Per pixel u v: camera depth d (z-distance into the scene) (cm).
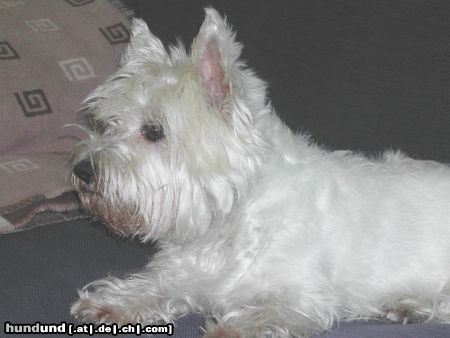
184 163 83
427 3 99
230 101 80
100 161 83
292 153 90
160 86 83
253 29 110
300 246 86
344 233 89
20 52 115
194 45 81
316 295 85
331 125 105
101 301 84
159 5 120
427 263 91
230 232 88
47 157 111
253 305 85
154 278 91
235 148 83
